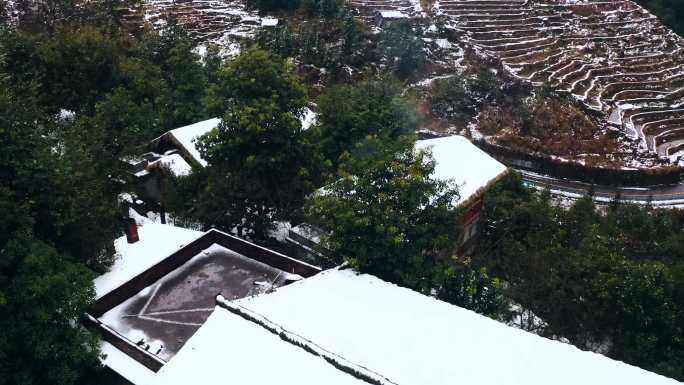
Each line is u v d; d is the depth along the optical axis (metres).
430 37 82.38
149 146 41.72
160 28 78.56
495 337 19.34
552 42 84.81
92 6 80.06
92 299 21.94
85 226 25.30
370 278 23.12
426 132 52.56
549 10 93.94
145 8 86.00
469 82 69.69
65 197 23.95
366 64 71.69
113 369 20.61
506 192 37.66
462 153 37.22
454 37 82.75
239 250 27.56
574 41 85.69
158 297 24.39
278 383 17.05
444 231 25.39
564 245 34.38
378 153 25.83
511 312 26.69
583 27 90.50
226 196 33.41
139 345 21.50
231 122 31.92
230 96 34.78
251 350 18.27
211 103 34.34
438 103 66.00
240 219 34.75
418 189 24.41
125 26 77.75
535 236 33.41
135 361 20.89
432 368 17.61
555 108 66.25
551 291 27.78
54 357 20.25
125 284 23.95
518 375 17.41
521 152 58.09
